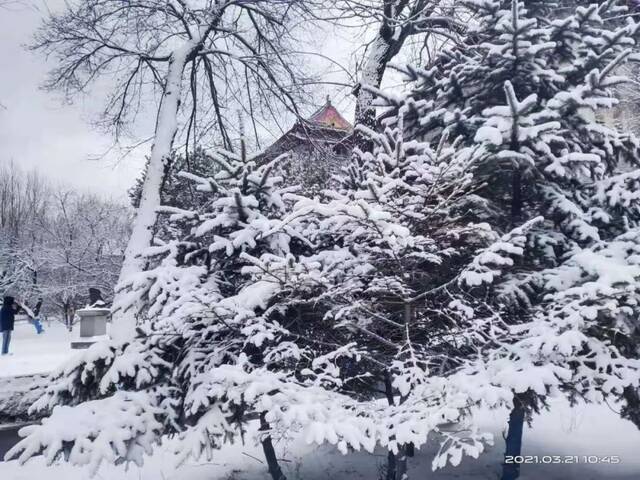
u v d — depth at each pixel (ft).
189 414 13.56
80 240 95.61
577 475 17.06
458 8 31.71
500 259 11.92
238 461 19.84
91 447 11.32
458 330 13.17
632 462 18.02
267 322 13.53
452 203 15.26
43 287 89.97
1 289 88.79
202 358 14.69
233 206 15.97
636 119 31.12
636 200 16.24
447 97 18.88
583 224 15.71
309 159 35.68
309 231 16.61
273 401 10.77
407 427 10.18
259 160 29.94
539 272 15.29
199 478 18.38
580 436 21.07
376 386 17.25
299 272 13.08
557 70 18.16
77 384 14.67
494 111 14.85
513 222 17.12
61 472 18.85
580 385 13.20
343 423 10.32
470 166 15.19
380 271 14.29
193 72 37.60
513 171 16.61
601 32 17.13
